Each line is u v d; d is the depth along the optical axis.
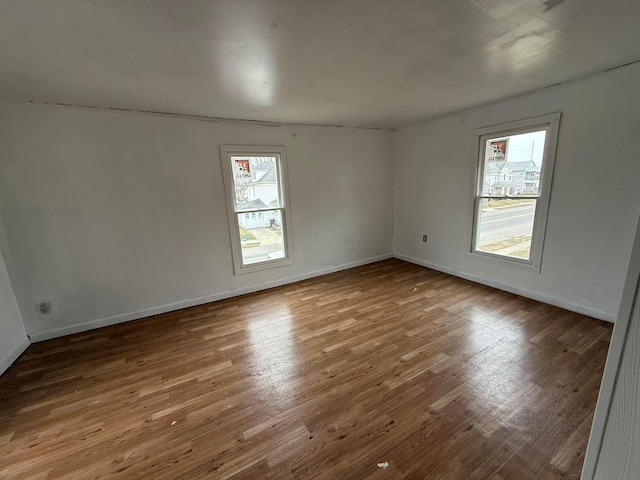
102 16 1.35
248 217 3.82
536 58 2.10
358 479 1.37
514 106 3.11
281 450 1.54
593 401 1.78
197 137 3.31
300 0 1.29
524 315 2.89
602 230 2.63
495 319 2.84
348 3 1.33
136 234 3.13
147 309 3.28
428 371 2.12
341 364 2.26
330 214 4.45
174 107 2.90
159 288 3.32
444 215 4.20
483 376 2.04
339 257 4.67
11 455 1.57
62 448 1.60
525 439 1.54
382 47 1.80
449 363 2.21
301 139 4.03
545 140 2.93
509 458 1.44
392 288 3.80
